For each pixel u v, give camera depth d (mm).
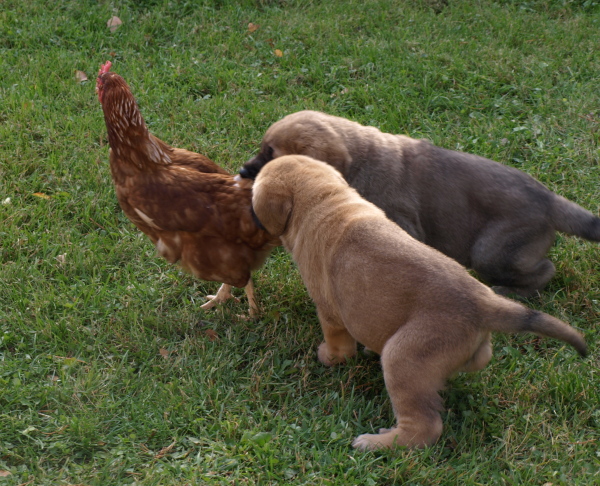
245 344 1631
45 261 1729
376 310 1433
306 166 1537
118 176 1598
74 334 1612
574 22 2572
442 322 1396
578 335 1379
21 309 1646
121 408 1502
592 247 1795
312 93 2199
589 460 1451
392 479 1411
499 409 1525
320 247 1489
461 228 1705
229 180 1607
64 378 1535
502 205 1677
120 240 1792
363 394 1553
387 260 1429
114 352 1593
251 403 1527
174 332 1644
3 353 1576
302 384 1563
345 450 1441
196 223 1573
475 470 1424
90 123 2041
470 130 2078
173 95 2160
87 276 1721
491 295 1418
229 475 1420
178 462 1426
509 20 2555
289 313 1688
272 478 1416
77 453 1441
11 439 1453
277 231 1538
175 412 1499
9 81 2164
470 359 1429
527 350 1623
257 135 2045
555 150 2012
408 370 1406
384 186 1693
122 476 1419
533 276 1704
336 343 1562
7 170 1901
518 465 1446
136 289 1701
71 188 1880
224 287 1695
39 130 2006
